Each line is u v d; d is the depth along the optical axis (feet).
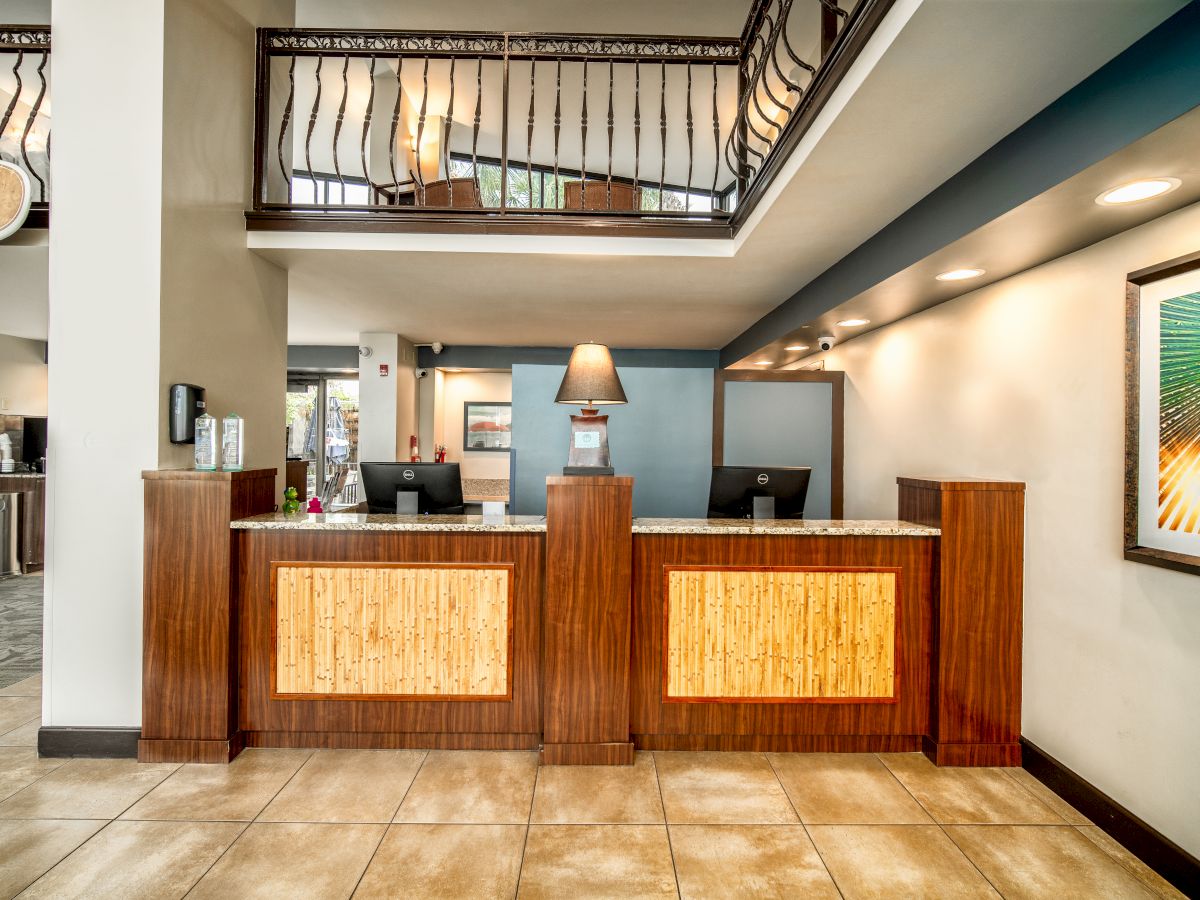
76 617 8.79
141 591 8.79
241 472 9.11
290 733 9.06
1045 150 6.30
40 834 7.02
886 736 9.16
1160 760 6.73
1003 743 8.84
